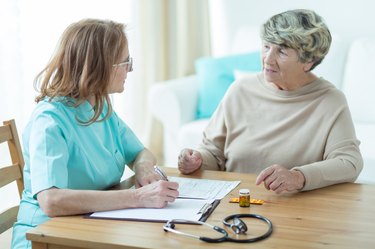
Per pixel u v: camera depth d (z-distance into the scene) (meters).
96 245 1.19
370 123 3.24
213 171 1.78
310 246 1.16
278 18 1.77
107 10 3.56
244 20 3.92
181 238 1.20
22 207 1.55
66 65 1.52
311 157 1.80
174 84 3.53
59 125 1.47
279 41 1.74
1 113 2.62
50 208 1.35
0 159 2.57
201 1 4.25
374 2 3.51
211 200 1.46
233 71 3.53
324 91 1.83
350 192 1.55
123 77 1.58
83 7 3.26
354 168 1.67
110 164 1.64
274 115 1.89
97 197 1.37
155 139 4.22
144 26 4.09
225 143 1.98
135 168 1.73
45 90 1.55
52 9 2.96
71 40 1.52
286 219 1.32
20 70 2.71
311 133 1.80
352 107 3.31
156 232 1.24
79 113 1.55
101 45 1.50
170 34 4.28
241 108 1.96
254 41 3.72
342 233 1.24
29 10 2.80
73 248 1.23
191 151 1.82
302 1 3.71
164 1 4.23
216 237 1.20
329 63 3.40
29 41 2.81
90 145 1.57
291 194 1.53
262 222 1.30
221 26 4.01
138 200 1.39
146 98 4.16
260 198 1.49
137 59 4.02
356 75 3.32
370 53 3.32
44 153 1.42
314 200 1.47
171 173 1.77
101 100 1.54
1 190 2.62
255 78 1.97
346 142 1.74
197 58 4.34
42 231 1.25
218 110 2.04
